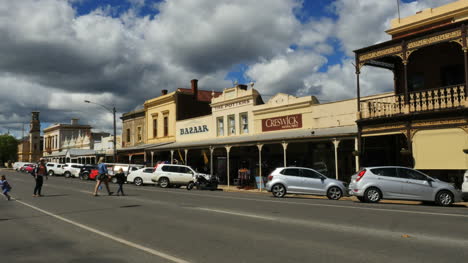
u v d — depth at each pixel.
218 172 31.50
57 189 23.08
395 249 6.77
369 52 19.48
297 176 18.08
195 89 38.31
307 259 6.19
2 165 106.00
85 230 9.07
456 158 16.05
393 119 18.23
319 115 23.67
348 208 12.80
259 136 25.98
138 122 42.69
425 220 9.88
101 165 18.72
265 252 6.70
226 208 13.06
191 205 14.10
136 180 28.72
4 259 6.50
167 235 8.33
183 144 31.16
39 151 96.00
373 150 21.25
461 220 9.85
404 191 14.67
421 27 19.72
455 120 16.19
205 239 7.86
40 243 7.72
